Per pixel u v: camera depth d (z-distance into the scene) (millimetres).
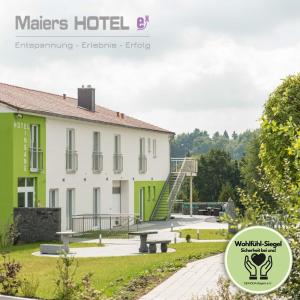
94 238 31719
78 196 36250
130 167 43562
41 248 24281
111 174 40562
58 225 29359
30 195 31453
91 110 41844
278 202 8602
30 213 29516
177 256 21859
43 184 32375
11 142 29703
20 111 29656
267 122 8812
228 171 77812
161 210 48531
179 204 60094
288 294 8508
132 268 18672
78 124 36281
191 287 15570
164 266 19109
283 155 21781
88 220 36844
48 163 32938
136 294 14719
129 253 24094
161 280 16719
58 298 13195
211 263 20000
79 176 36375
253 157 63656
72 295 13094
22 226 29562
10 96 32594
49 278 16672
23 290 13859
